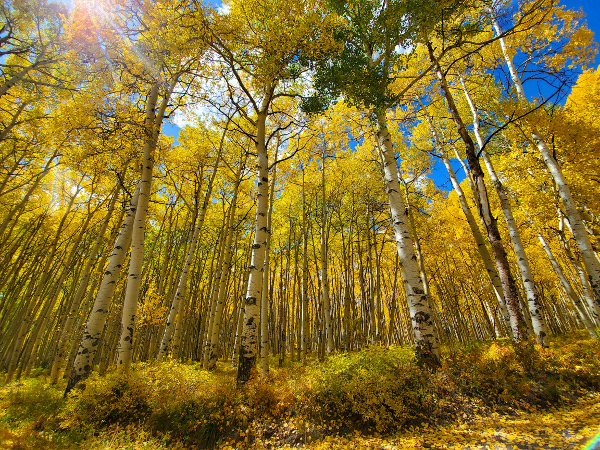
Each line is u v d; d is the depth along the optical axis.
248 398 4.82
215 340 9.45
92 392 4.80
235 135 10.66
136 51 6.76
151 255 12.70
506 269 6.48
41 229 12.25
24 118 8.90
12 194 10.52
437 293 16.28
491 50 9.23
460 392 4.80
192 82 7.16
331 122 11.55
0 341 12.69
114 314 9.98
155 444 4.14
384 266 15.72
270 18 6.03
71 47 6.82
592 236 9.72
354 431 4.23
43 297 12.23
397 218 6.21
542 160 8.78
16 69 7.89
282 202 13.48
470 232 13.65
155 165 8.84
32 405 5.04
